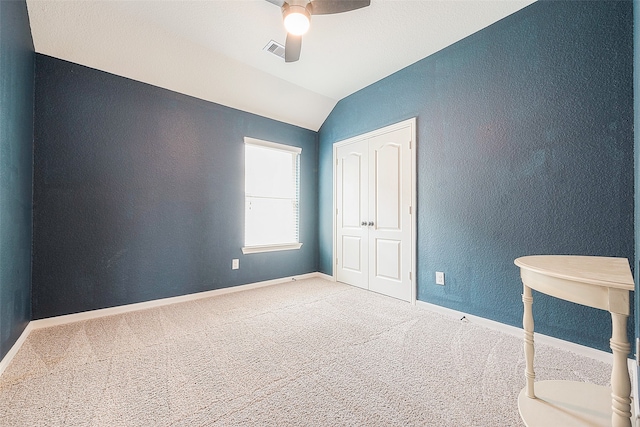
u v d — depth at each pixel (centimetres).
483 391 141
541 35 197
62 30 215
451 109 250
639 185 135
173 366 163
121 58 246
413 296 277
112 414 123
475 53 234
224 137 323
